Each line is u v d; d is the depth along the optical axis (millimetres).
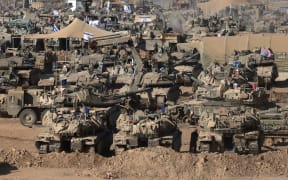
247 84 123375
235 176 77688
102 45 170125
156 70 132875
